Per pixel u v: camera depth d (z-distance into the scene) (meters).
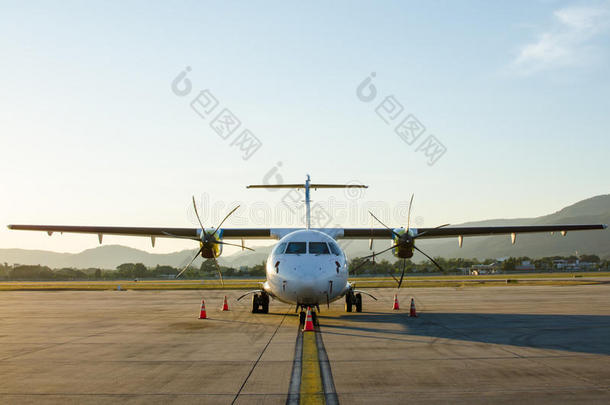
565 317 15.05
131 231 21.05
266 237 21.20
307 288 12.98
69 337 11.57
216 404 6.09
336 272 13.77
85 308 20.02
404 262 18.78
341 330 12.56
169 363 8.48
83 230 20.98
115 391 6.69
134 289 38.97
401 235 17.91
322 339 11.08
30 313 17.81
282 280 13.55
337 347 9.98
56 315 17.00
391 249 19.23
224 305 18.69
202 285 47.50
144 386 6.95
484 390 6.55
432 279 63.56
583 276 68.12
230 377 7.45
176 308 19.80
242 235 21.02
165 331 12.60
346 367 8.05
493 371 7.65
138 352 9.55
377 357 8.87
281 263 14.01
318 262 13.70
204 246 18.38
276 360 8.70
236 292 33.22
